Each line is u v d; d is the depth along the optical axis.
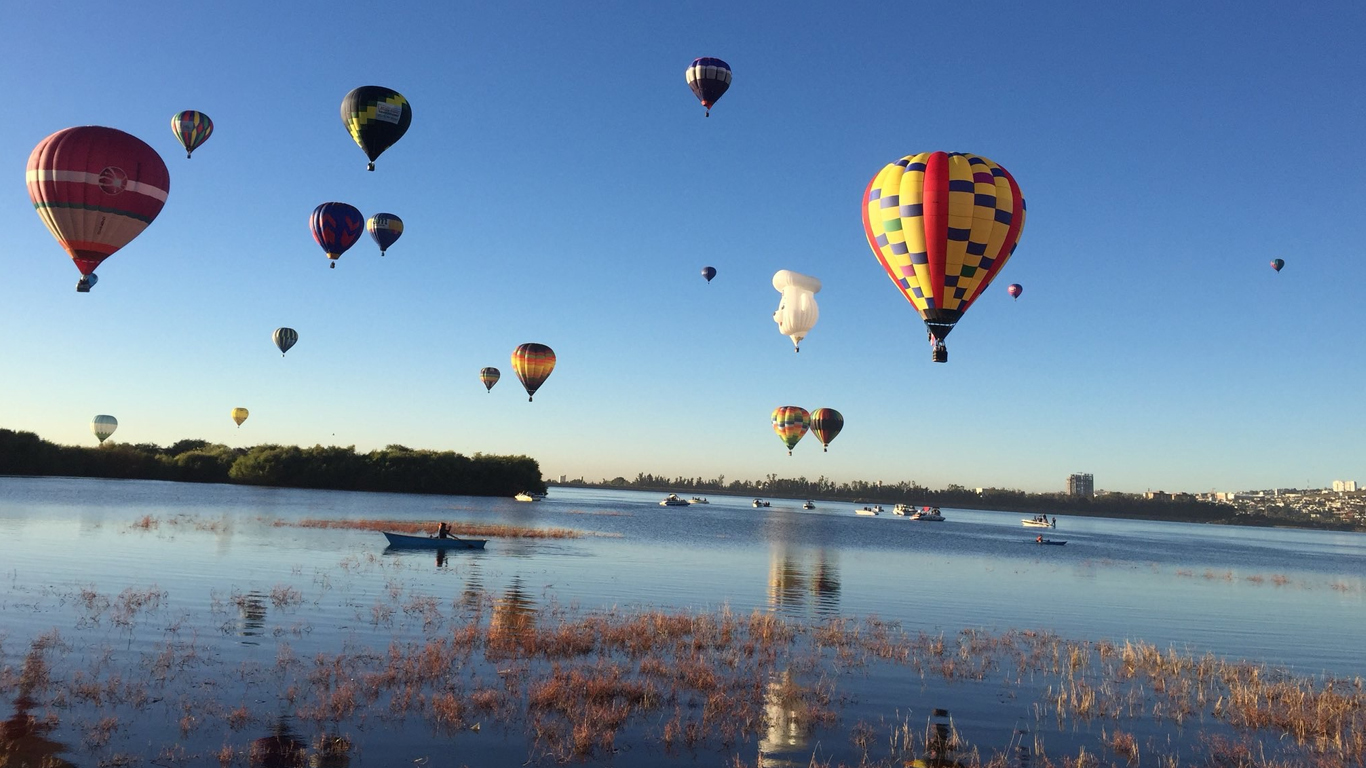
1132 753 15.86
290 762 13.49
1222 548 129.62
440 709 16.03
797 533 101.25
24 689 16.30
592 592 35.19
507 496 180.50
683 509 197.50
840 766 14.62
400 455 174.62
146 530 54.31
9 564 35.03
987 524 188.88
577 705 16.73
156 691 16.66
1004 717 18.05
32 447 154.88
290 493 140.38
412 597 30.00
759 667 21.22
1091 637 30.25
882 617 32.53
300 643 21.47
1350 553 134.50
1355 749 16.47
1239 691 20.09
